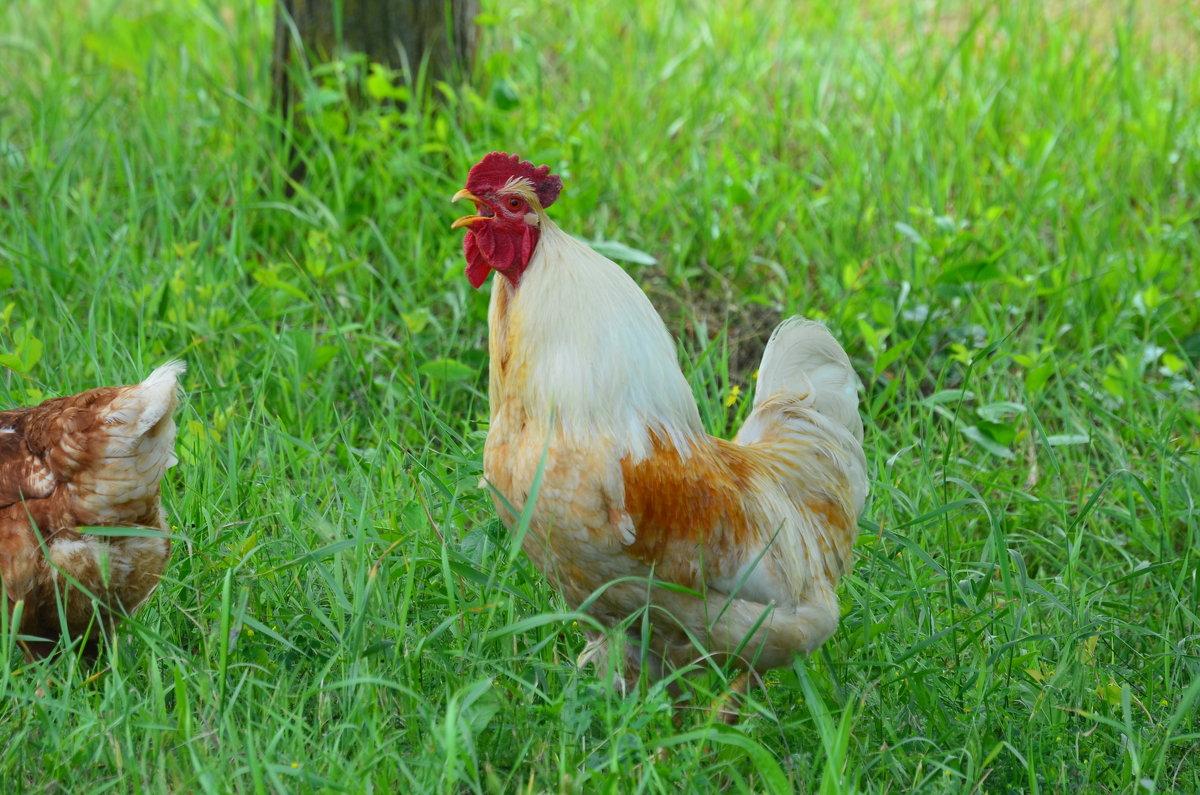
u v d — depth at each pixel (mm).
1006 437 6520
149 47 9445
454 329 7027
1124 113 10000
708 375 7035
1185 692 4957
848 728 3969
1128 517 5992
